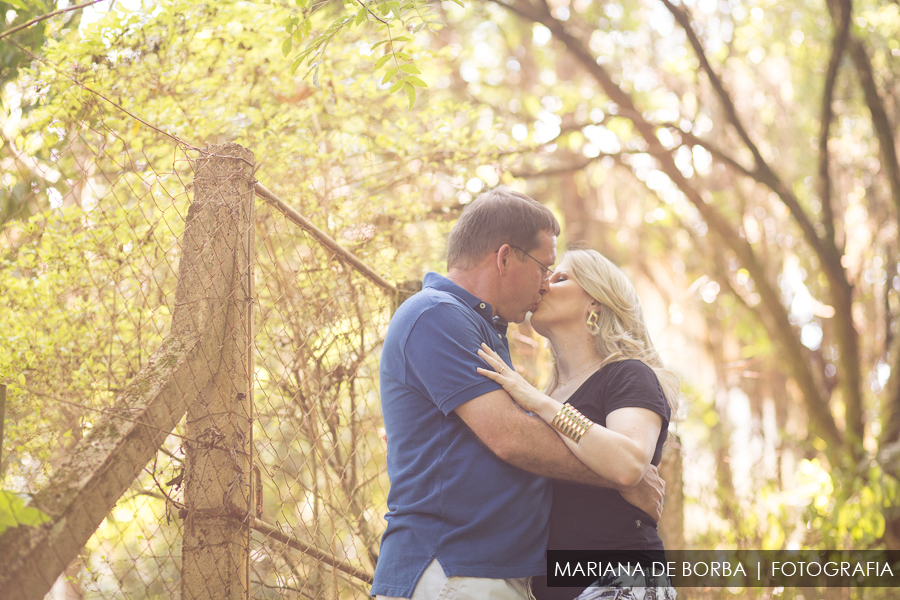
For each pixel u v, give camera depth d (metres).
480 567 1.60
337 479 2.68
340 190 3.37
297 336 2.58
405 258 3.40
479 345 1.75
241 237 1.71
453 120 3.70
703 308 9.33
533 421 1.67
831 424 7.11
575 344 2.09
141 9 2.79
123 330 2.38
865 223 8.23
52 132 2.28
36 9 2.49
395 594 1.63
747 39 8.43
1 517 1.22
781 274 8.95
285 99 3.35
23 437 2.00
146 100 2.94
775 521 4.88
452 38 7.90
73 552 1.33
